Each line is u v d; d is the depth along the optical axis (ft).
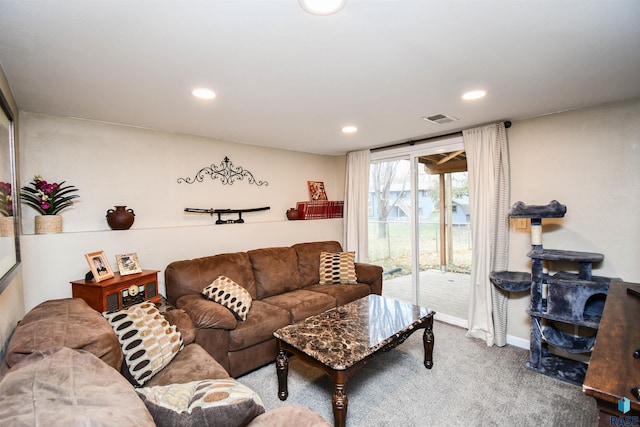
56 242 7.18
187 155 10.43
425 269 12.40
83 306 5.25
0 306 4.57
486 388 7.21
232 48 4.70
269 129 9.82
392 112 8.18
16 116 6.93
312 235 13.53
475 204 9.95
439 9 3.80
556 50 4.91
